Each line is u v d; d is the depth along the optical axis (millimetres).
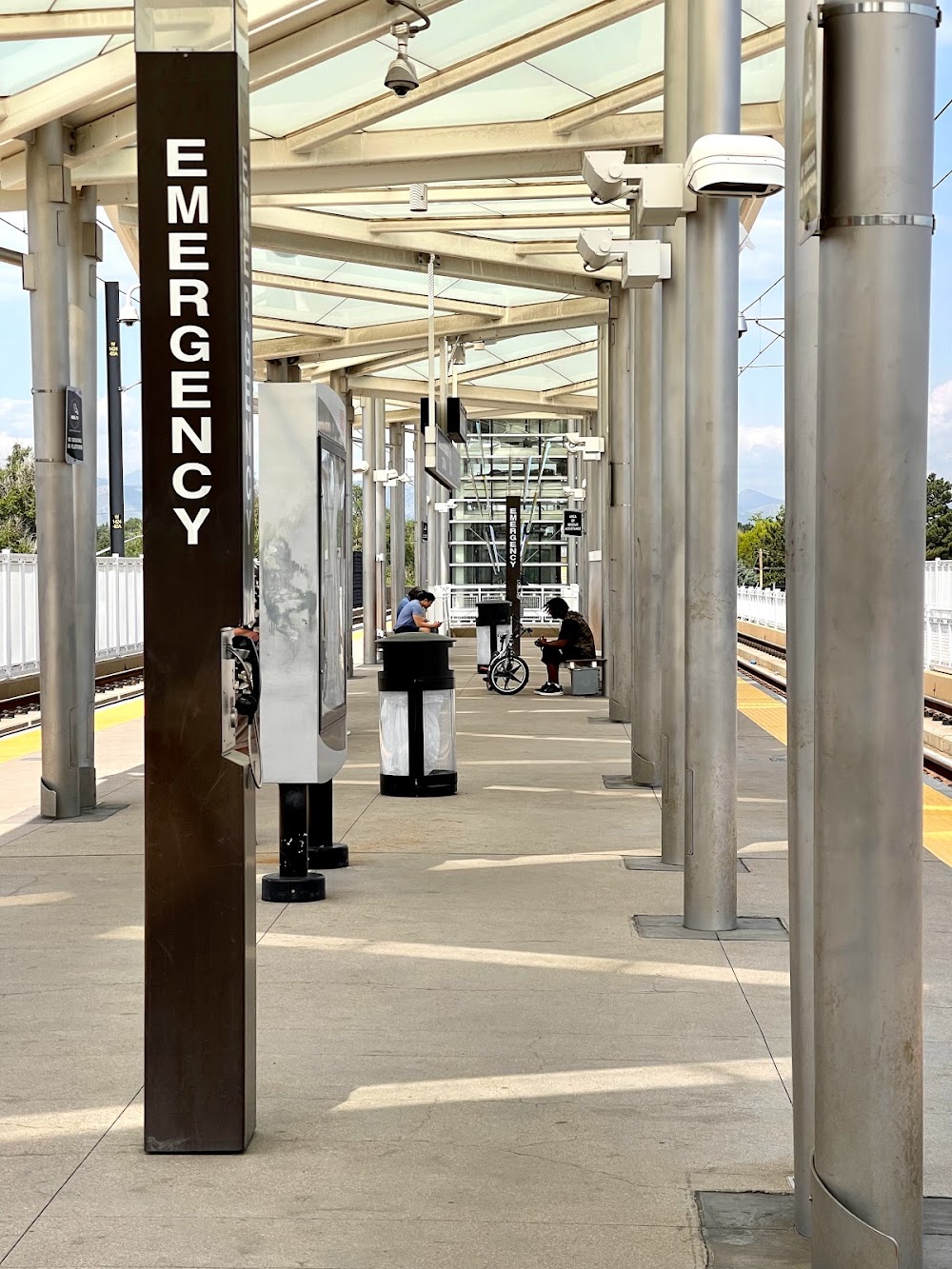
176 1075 4484
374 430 35969
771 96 12828
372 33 9492
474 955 6945
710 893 7492
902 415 3232
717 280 7594
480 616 27328
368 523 32562
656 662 12883
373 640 32406
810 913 4027
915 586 3277
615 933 7418
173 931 4488
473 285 20141
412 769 12242
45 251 11406
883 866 3293
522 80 11852
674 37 8641
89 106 11414
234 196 4508
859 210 3201
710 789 7508
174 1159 4445
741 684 26281
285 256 18422
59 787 11469
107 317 32625
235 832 4500
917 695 3295
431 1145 4539
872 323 3215
